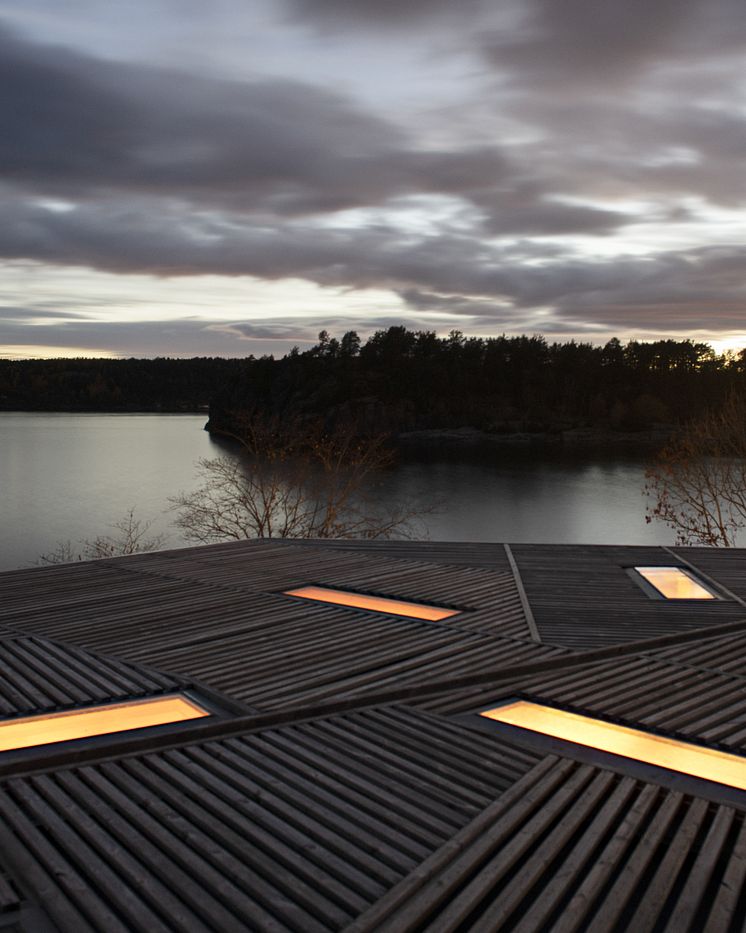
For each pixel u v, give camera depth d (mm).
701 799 3084
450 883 2531
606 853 2713
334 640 5172
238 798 3068
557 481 43031
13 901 2410
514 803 3061
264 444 18250
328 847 2750
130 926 2359
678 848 2760
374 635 5297
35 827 2859
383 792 3131
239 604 6098
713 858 2689
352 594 6570
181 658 4812
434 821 2912
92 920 2352
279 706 4039
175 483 40781
